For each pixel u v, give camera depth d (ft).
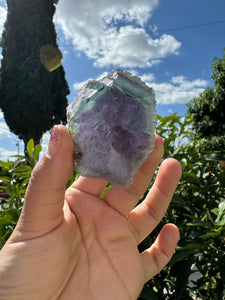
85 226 0.56
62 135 0.42
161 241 0.65
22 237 0.45
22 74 6.75
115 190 0.63
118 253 0.56
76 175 0.80
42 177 0.42
